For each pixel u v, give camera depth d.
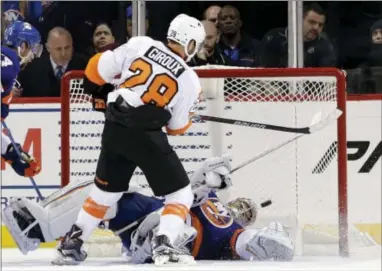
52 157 18.14
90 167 15.74
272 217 15.91
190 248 13.13
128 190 13.02
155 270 11.38
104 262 13.20
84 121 15.71
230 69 14.65
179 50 12.63
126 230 13.24
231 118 15.84
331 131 15.72
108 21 18.06
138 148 12.16
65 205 13.20
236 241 13.05
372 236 17.95
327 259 13.54
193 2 17.80
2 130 14.02
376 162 17.95
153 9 17.78
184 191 12.30
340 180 14.21
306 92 15.63
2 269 11.69
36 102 18.16
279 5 17.69
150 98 12.21
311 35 17.80
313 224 15.80
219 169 12.98
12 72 13.20
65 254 12.50
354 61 17.97
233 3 17.78
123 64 12.55
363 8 17.84
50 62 18.22
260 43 17.80
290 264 12.35
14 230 13.09
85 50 18.19
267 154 15.60
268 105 15.76
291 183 15.93
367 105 17.94
